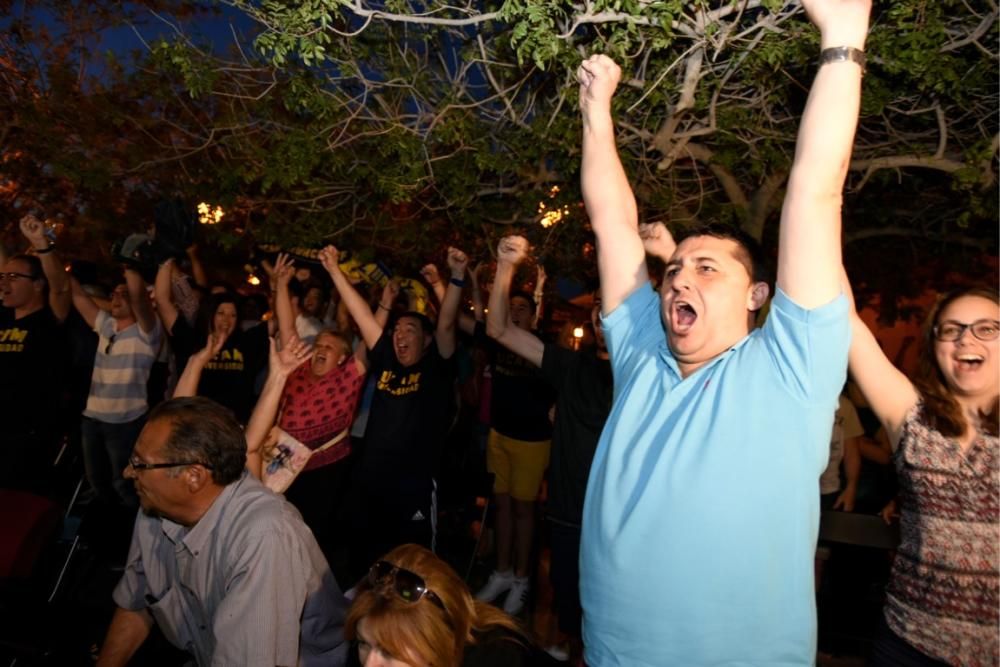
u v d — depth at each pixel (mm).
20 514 3990
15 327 6488
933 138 7828
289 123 8531
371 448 5480
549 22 4453
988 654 2479
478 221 8555
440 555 7020
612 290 2379
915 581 2594
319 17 4773
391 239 9523
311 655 2992
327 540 5918
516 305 6633
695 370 2043
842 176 1799
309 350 3881
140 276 6957
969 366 2566
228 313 7000
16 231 14578
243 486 2877
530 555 5984
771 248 10844
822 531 4852
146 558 3057
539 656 2270
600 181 2447
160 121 9180
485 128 7742
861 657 5105
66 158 9391
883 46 5582
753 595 1781
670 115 6578
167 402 2873
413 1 5957
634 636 1854
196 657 3027
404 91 7477
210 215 8969
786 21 5422
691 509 1814
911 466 2627
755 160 7234
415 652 2104
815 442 1862
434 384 5531
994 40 6133
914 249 12633
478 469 7242
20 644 3705
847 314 1815
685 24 5133
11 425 6398
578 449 4137
